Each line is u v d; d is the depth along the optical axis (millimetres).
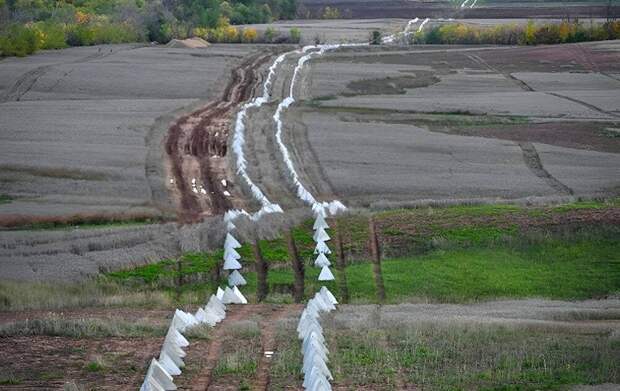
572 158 99375
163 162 95062
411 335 43469
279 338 43281
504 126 116125
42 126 109250
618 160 98500
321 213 73500
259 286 59438
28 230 71375
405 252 66000
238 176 90188
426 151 101750
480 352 40719
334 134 109562
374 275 61750
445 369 37969
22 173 87938
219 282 60375
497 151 102062
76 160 93188
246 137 107375
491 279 60938
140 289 58562
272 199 82125
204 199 82938
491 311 51781
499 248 66438
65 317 47938
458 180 89312
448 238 67625
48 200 80000
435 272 62125
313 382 33594
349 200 82438
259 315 50500
